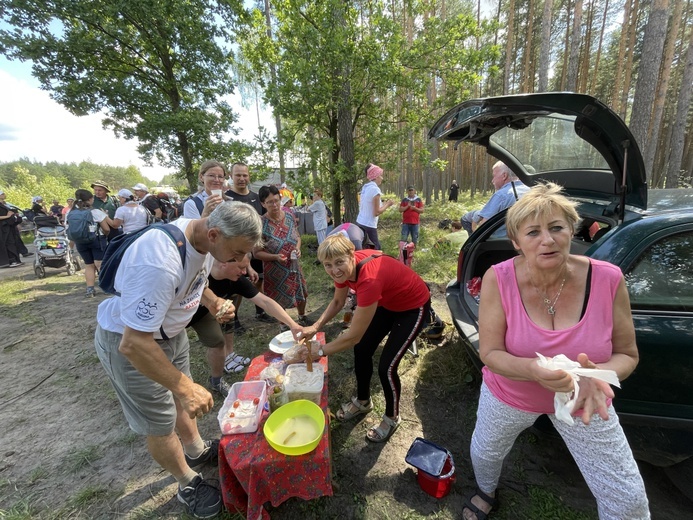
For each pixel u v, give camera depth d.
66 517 1.71
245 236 1.21
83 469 2.00
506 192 3.60
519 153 2.63
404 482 1.80
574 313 1.11
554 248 1.01
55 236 6.70
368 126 7.09
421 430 2.15
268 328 3.65
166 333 1.48
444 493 1.69
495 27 6.27
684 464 1.49
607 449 1.12
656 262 1.49
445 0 14.29
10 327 4.10
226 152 9.17
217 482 1.85
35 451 2.15
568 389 0.96
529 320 1.14
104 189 6.31
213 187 2.84
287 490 1.45
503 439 1.39
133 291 1.17
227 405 1.69
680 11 10.34
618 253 1.54
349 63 5.92
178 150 9.14
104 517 1.70
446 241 6.33
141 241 1.23
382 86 6.13
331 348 1.83
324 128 7.10
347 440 2.09
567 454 1.92
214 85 9.41
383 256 1.92
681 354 1.39
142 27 7.95
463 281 2.83
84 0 7.44
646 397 1.46
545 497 1.66
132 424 1.49
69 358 3.33
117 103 8.30
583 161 2.23
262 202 3.01
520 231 1.08
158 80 8.92
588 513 1.58
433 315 3.15
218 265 1.84
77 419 2.44
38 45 7.39
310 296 4.56
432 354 2.94
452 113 2.13
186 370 1.77
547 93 1.56
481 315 1.25
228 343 2.89
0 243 7.77
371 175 4.80
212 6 8.62
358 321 1.76
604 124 1.54
